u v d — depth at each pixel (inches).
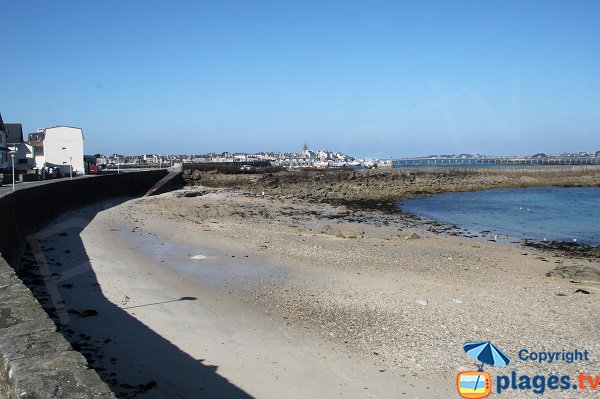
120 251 721.0
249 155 7160.4
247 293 529.0
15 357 177.3
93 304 463.2
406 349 382.6
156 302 481.4
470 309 482.6
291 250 780.6
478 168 3164.4
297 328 424.5
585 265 731.4
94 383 160.4
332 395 308.0
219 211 1331.2
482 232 1087.0
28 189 792.9
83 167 2377.0
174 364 343.0
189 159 5738.2
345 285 566.3
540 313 475.8
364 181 2509.8
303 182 2410.2
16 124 2480.3
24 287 267.3
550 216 1390.3
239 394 305.4
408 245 869.2
